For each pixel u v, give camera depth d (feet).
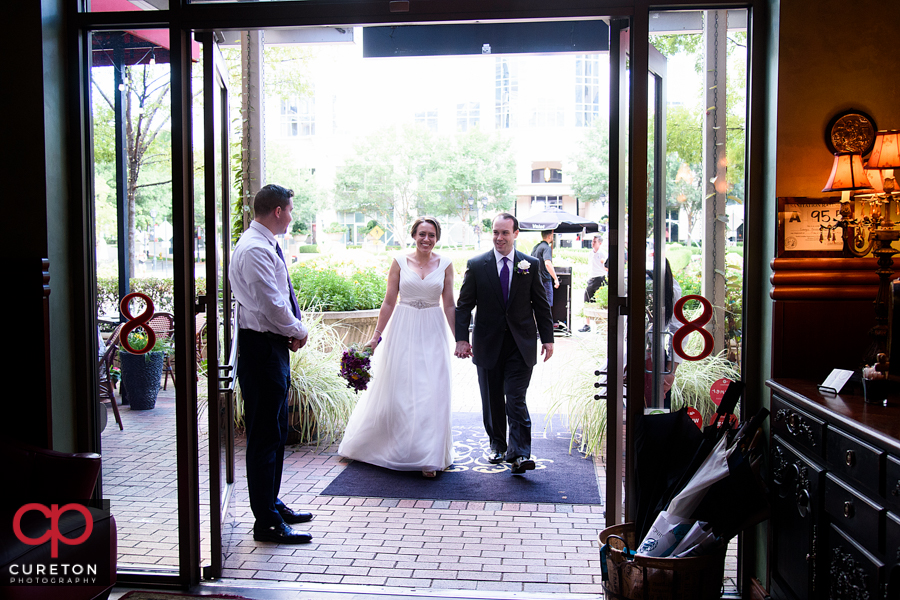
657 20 8.77
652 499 7.34
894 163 6.65
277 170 79.71
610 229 8.14
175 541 9.52
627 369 8.26
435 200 86.38
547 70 102.37
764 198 7.89
